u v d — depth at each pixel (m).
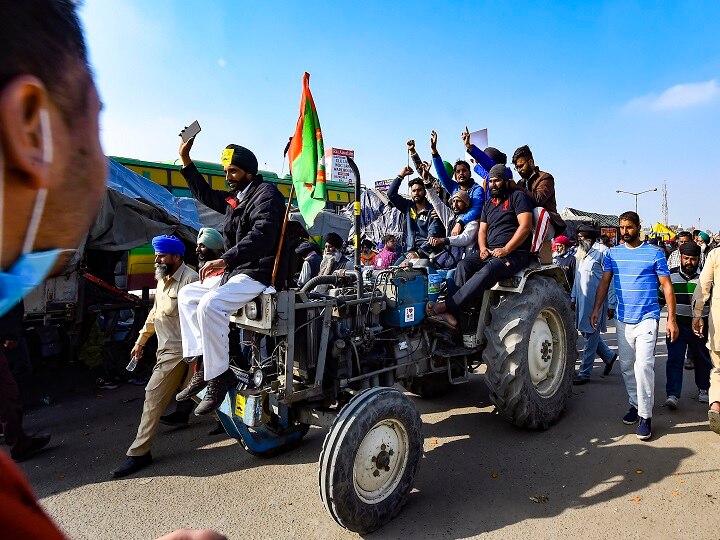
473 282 4.00
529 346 4.23
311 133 3.12
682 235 9.56
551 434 4.20
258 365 3.19
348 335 3.38
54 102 0.42
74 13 0.48
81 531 2.95
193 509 3.17
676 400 4.74
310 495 3.30
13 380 4.01
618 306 4.35
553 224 4.73
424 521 2.95
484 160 6.03
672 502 3.05
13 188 0.40
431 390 5.23
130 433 4.58
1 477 0.42
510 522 2.90
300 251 6.84
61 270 0.47
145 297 7.30
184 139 3.91
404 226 6.55
